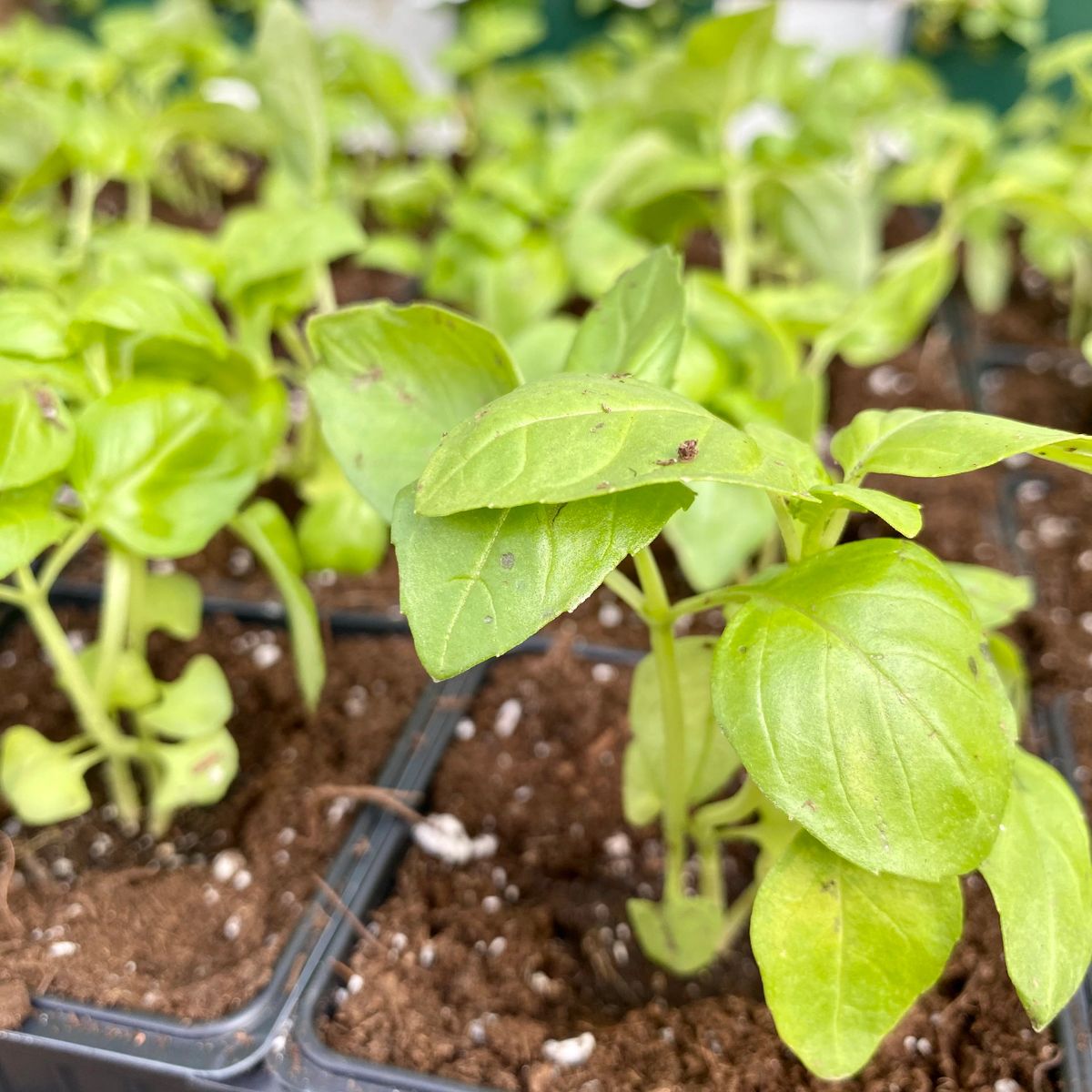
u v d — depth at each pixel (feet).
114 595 2.85
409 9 8.07
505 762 3.46
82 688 2.90
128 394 2.65
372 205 7.39
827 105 5.46
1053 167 5.22
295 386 5.55
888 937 1.89
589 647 3.85
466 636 1.66
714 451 1.54
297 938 2.78
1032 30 7.19
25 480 2.35
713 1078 2.49
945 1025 2.60
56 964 2.74
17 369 2.54
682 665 2.51
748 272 6.08
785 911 1.91
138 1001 2.64
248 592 4.25
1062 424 5.25
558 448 1.58
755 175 4.80
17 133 5.10
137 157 4.82
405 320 2.09
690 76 4.74
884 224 7.20
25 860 3.20
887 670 1.73
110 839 3.33
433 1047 2.55
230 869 3.11
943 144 5.93
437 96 7.47
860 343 4.38
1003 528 4.46
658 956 2.80
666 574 4.41
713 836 2.60
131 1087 2.56
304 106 4.27
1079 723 3.51
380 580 4.33
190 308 2.83
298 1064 2.50
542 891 3.17
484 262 5.14
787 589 1.90
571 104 6.46
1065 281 6.61
